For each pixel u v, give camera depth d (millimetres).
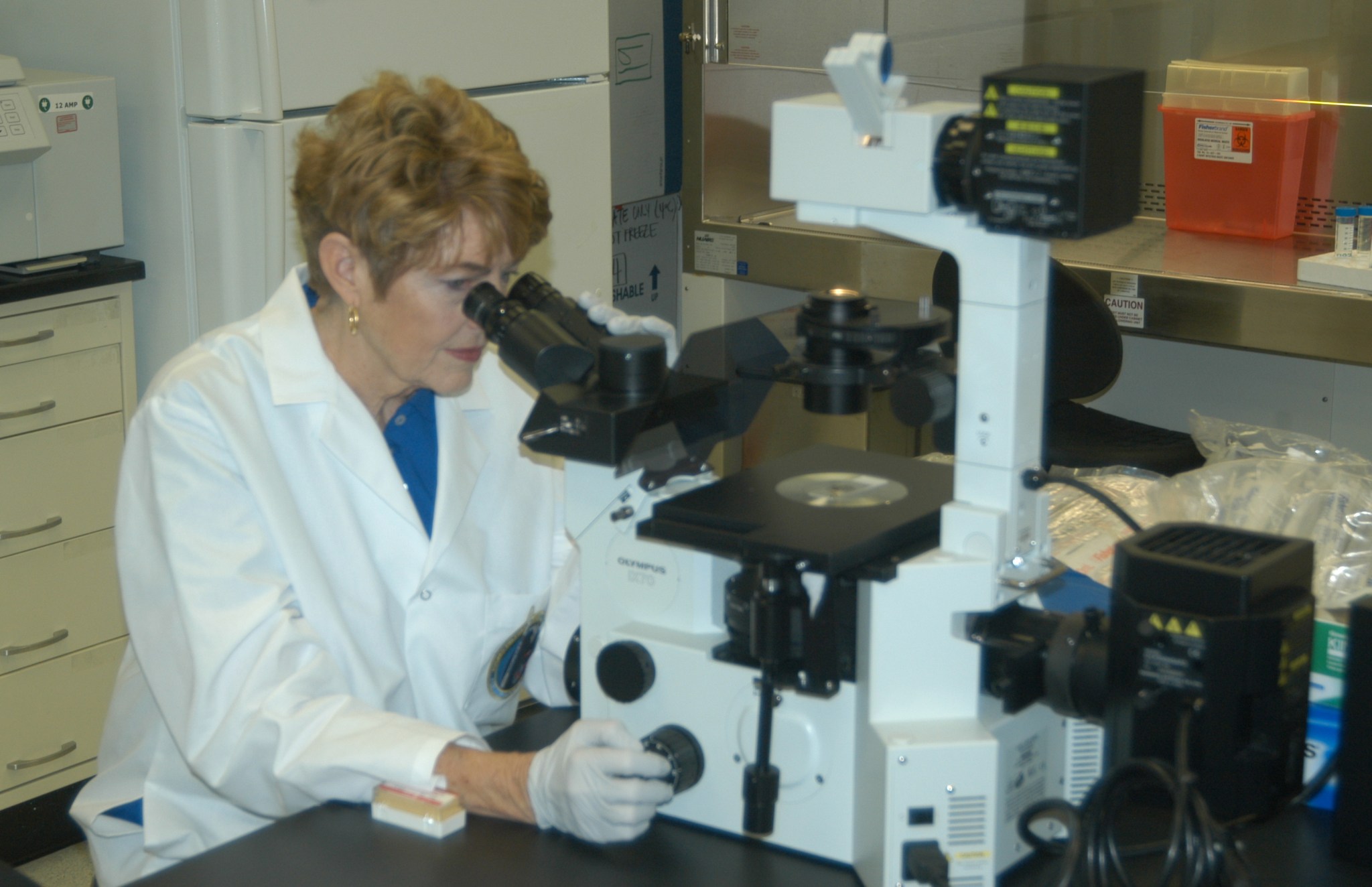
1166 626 1004
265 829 1132
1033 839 1075
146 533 1349
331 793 1182
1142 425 3021
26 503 2422
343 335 1449
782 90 3484
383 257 1296
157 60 2406
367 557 1439
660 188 4125
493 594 1537
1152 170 3523
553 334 1143
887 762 993
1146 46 3438
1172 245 3248
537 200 1396
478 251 1303
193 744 1246
